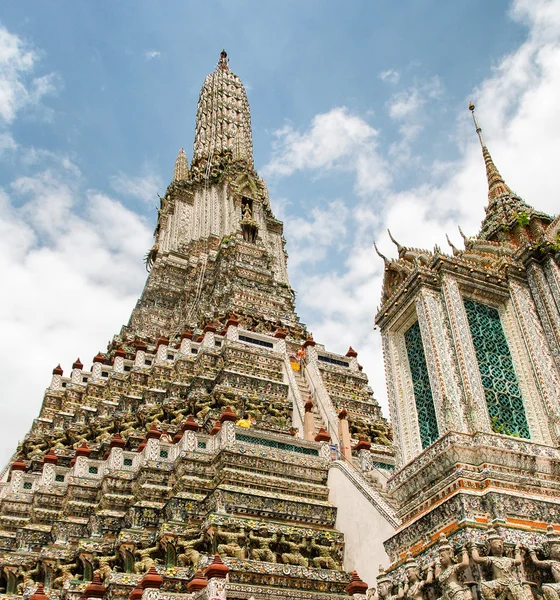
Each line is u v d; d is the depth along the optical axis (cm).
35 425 3688
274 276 5516
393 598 1187
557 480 1239
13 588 2203
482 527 1121
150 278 5625
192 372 3662
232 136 7912
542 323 1470
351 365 3878
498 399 1368
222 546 1852
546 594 1026
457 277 1488
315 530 2056
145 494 2291
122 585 1806
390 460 2767
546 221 1688
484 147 1980
